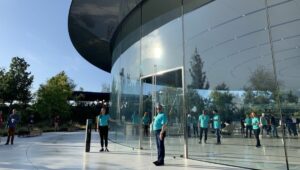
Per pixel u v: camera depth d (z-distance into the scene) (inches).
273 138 299.9
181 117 414.0
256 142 312.8
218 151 350.0
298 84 295.4
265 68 316.2
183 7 430.9
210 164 343.0
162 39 471.8
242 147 325.1
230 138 338.3
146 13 522.9
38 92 1603.1
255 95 319.6
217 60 364.8
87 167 318.0
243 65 335.0
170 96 440.5
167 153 426.6
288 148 288.4
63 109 1641.2
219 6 371.6
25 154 423.8
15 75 1539.1
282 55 309.6
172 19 453.4
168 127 433.4
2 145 562.3
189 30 414.9
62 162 351.9
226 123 344.8
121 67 634.8
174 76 435.5
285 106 297.0
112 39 741.9
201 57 389.4
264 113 309.7
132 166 325.7
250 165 315.6
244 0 343.3
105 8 589.0
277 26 316.2
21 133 840.3
